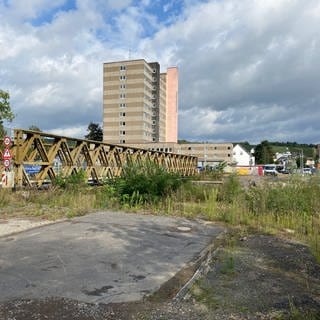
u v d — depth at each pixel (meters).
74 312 3.80
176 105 125.00
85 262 5.59
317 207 10.10
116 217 10.19
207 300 4.23
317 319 3.74
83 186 14.80
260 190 11.49
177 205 12.36
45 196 12.54
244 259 6.06
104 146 19.92
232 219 9.78
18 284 4.59
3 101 34.06
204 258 6.03
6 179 12.67
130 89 103.62
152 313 3.84
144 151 26.17
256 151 129.25
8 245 6.58
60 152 16.28
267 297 4.35
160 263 5.67
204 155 109.62
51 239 7.11
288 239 7.84
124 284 4.67
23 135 13.63
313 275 5.23
